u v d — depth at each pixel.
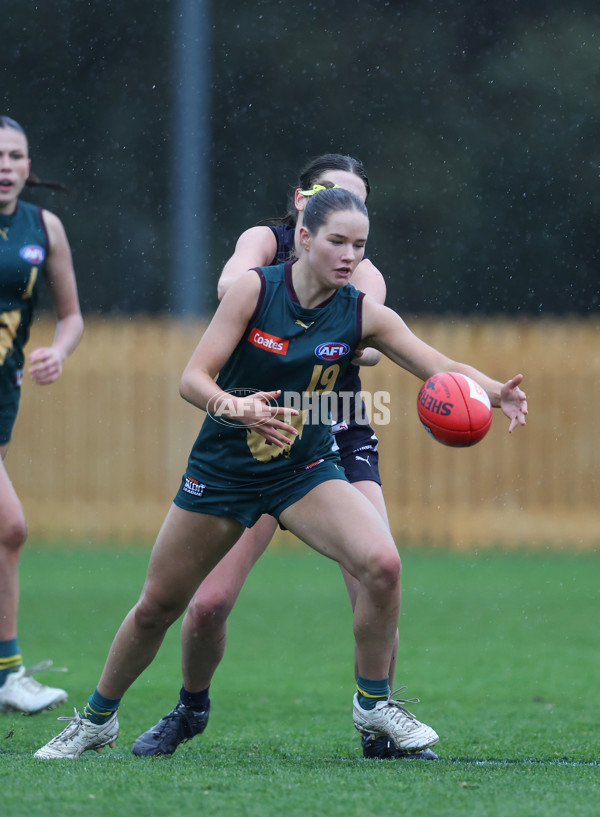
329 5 76.88
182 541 15.19
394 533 56.44
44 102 77.06
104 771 14.21
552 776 14.45
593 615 35.72
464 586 42.41
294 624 34.19
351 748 17.61
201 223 66.38
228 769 14.72
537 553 53.94
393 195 74.88
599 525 55.16
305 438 15.16
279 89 76.50
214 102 76.19
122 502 58.53
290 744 18.02
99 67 77.38
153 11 77.31
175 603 15.49
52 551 53.19
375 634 15.09
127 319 76.44
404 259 74.94
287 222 18.25
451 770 14.86
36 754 16.06
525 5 75.69
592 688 24.33
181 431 58.22
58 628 32.41
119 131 77.50
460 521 55.97
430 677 25.70
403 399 56.31
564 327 57.47
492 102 75.12
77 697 22.73
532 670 26.64
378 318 15.27
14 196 20.95
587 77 74.25
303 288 14.93
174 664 27.58
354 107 76.25
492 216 74.75
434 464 56.12
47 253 21.59
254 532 17.06
